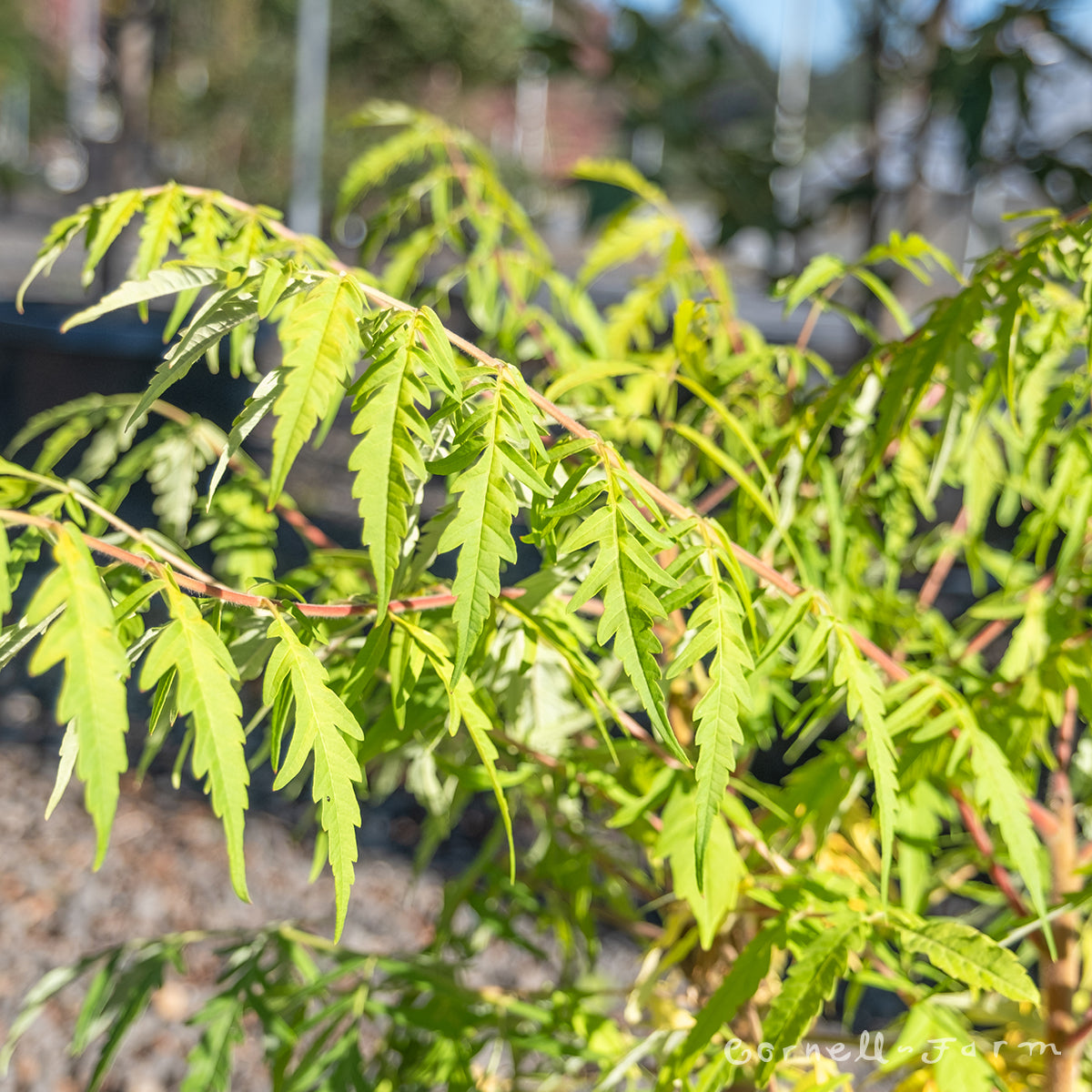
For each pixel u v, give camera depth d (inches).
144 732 169.0
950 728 36.1
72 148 1115.3
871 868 56.6
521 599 35.2
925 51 94.7
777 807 41.8
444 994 47.7
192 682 23.0
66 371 305.4
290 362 23.8
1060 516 48.6
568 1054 47.0
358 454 23.6
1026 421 46.4
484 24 839.7
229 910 127.3
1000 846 57.4
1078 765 50.2
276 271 26.5
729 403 49.9
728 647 27.5
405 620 31.5
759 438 49.1
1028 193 93.5
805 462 40.9
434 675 39.9
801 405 45.2
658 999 47.4
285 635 26.5
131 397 49.3
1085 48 85.2
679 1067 35.1
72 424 48.8
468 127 858.1
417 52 832.9
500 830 53.4
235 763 22.6
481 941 59.6
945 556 59.2
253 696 90.7
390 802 161.8
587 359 56.5
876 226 99.2
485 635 37.1
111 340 309.7
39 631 25.8
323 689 25.8
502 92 936.3
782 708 56.1
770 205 98.3
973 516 50.8
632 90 102.0
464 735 47.9
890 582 52.7
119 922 122.6
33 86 674.2
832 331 405.1
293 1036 46.4
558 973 113.0
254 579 30.2
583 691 34.7
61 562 21.7
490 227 56.4
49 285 517.3
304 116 722.8
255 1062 101.6
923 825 44.1
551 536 30.0
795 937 36.0
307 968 49.1
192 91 814.5
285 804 154.9
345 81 838.5
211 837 143.3
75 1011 107.9
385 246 62.0
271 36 842.2
